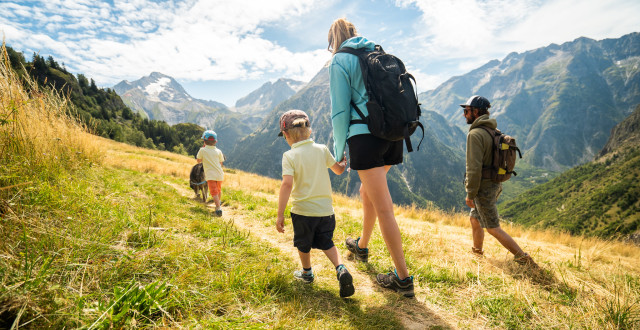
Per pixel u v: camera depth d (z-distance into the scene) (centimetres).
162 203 423
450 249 369
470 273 278
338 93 220
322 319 178
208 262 222
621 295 240
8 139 280
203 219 404
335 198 1030
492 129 324
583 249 495
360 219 529
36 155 310
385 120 203
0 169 237
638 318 190
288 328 158
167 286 167
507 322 192
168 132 14275
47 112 422
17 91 323
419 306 213
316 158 244
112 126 7550
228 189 861
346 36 255
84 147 549
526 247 429
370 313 196
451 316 201
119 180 503
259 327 151
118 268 182
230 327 146
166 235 272
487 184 322
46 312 123
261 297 191
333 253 229
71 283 153
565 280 270
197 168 652
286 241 368
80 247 192
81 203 268
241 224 456
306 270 240
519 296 226
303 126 246
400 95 202
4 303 117
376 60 210
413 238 400
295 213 240
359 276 269
